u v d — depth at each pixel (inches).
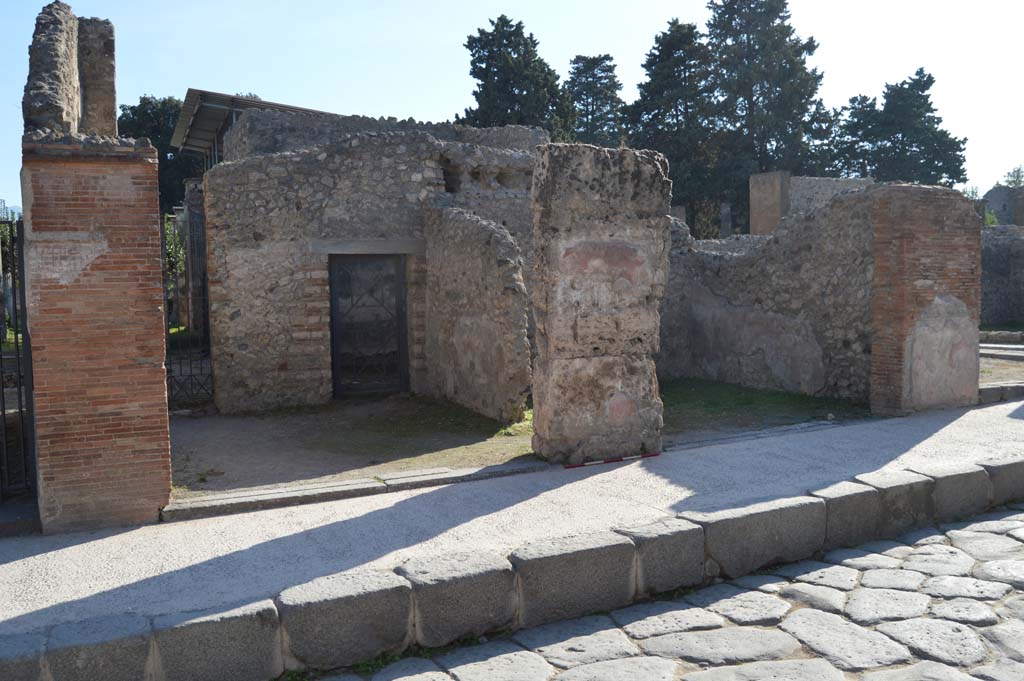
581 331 266.5
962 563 189.6
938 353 355.3
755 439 300.5
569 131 1379.2
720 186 1378.0
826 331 398.6
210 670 138.6
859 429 315.6
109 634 133.3
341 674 145.6
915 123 1601.9
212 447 319.9
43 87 240.2
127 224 202.2
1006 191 1467.8
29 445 224.5
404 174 429.7
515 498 221.9
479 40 1352.1
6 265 538.9
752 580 189.0
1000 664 137.8
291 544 184.1
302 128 573.0
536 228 265.1
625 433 273.7
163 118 1457.9
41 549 184.9
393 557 173.6
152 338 205.5
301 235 408.2
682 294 495.5
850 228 382.6
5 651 127.6
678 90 1434.5
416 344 437.1
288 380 409.1
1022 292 879.1
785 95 1422.2
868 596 171.3
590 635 159.0
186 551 180.4
